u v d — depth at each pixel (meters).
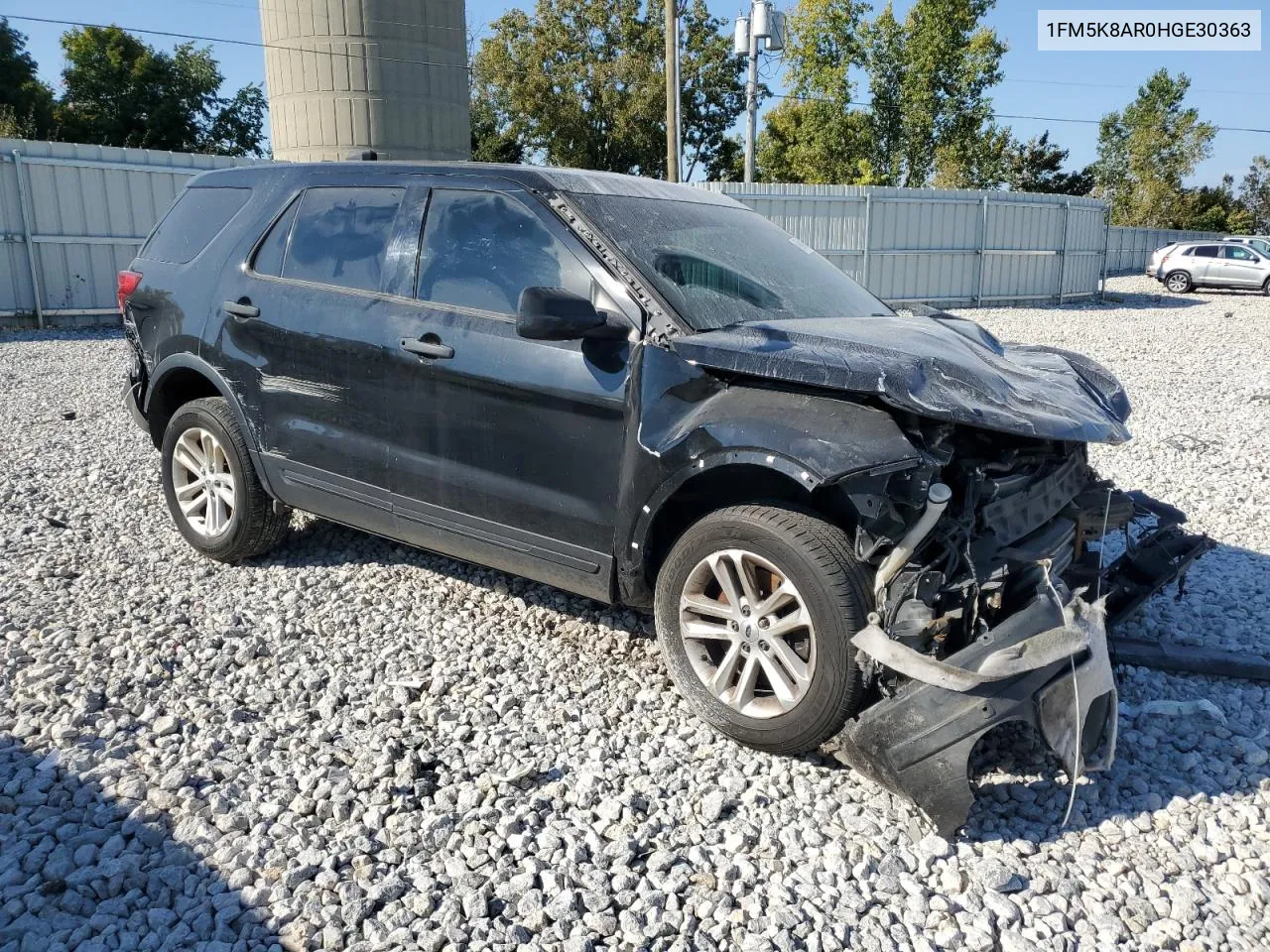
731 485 3.44
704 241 4.02
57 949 2.38
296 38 19.34
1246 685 3.98
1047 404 3.28
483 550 3.95
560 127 46.41
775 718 3.21
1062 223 26.20
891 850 2.86
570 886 2.67
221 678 3.81
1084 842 2.92
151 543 5.29
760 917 2.56
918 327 3.86
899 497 2.95
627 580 3.54
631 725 3.53
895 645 2.88
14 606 4.39
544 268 3.72
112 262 17.20
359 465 4.23
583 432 3.53
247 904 2.55
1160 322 20.59
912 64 47.00
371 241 4.27
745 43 26.06
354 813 2.96
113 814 2.90
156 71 45.72
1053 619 2.98
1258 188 75.50
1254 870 2.82
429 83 20.23
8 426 8.28
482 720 3.53
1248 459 7.75
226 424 4.75
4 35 44.16
